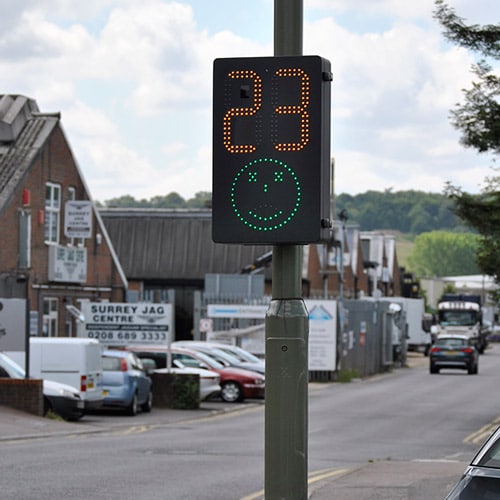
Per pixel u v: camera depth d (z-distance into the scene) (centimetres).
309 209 1034
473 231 4041
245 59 1043
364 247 16088
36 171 6450
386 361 9525
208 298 7606
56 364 4234
